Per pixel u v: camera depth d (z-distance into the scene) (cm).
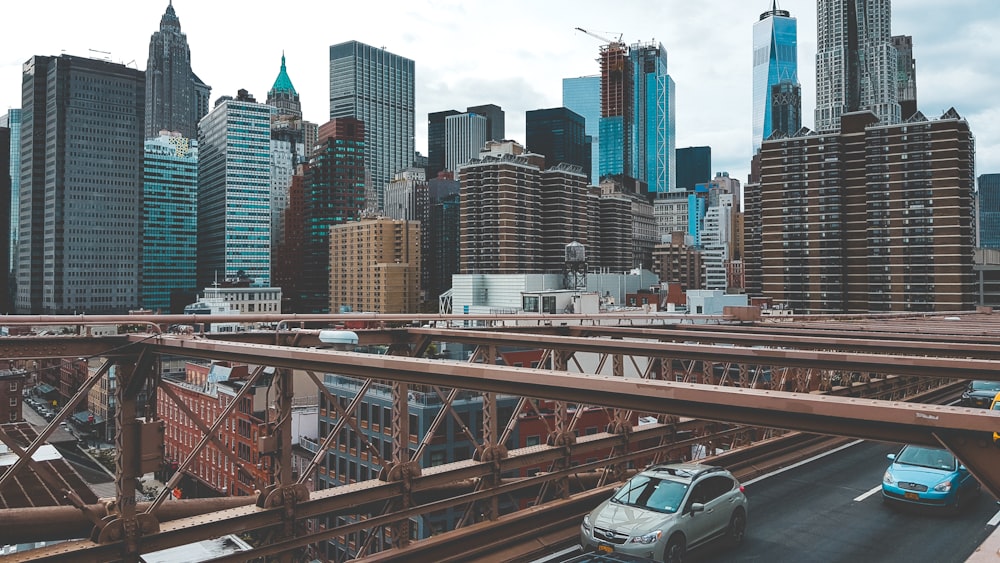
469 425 5725
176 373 12756
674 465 1402
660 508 1271
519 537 1296
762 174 17762
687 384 562
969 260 15400
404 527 1167
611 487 1541
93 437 13725
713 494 1341
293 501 1045
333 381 6881
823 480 1894
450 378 729
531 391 677
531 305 12950
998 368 891
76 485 3394
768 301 15738
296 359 899
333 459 6744
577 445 1468
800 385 2405
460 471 1253
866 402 484
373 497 1127
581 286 18050
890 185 15838
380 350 4941
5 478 933
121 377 1041
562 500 1435
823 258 16950
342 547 5919
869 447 2336
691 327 1983
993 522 1514
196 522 990
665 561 1200
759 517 1569
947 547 1353
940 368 937
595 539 1239
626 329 1670
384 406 6128
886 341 1382
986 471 451
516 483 1344
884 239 15925
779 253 17525
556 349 1207
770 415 551
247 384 1035
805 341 1471
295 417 7625
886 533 1441
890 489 1609
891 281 15850
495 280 19300
